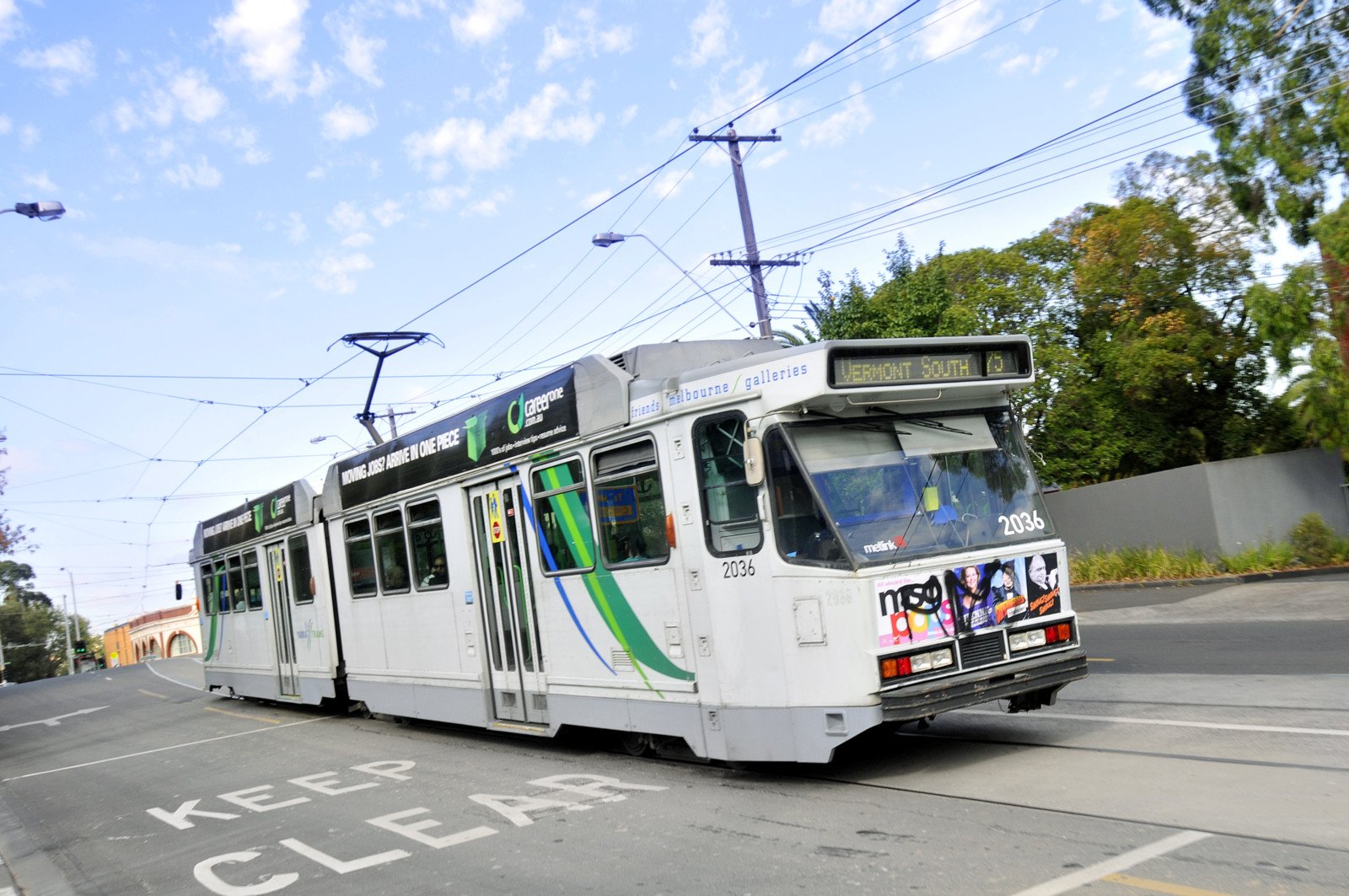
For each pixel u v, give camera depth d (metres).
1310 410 21.50
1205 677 10.38
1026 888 5.08
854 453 7.63
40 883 8.41
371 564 14.19
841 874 5.66
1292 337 21.28
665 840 6.86
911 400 7.87
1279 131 20.92
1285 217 21.06
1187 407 28.52
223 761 13.54
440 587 12.38
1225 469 23.44
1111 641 14.48
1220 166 22.00
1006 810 6.45
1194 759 7.10
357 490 14.48
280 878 7.25
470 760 10.96
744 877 5.87
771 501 7.59
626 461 9.06
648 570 8.80
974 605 7.50
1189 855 5.27
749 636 7.80
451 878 6.65
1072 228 28.95
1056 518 27.27
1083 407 27.89
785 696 7.55
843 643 7.20
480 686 11.56
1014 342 8.23
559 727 10.21
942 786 7.24
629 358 9.20
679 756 9.16
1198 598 19.14
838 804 7.13
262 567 18.38
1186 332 26.03
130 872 8.21
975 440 8.08
